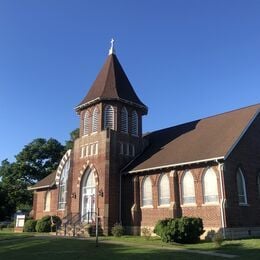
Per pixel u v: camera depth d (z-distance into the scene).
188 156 32.81
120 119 40.38
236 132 32.56
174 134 41.28
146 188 35.97
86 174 40.12
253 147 33.28
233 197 29.84
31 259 20.58
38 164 78.69
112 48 45.53
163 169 34.44
